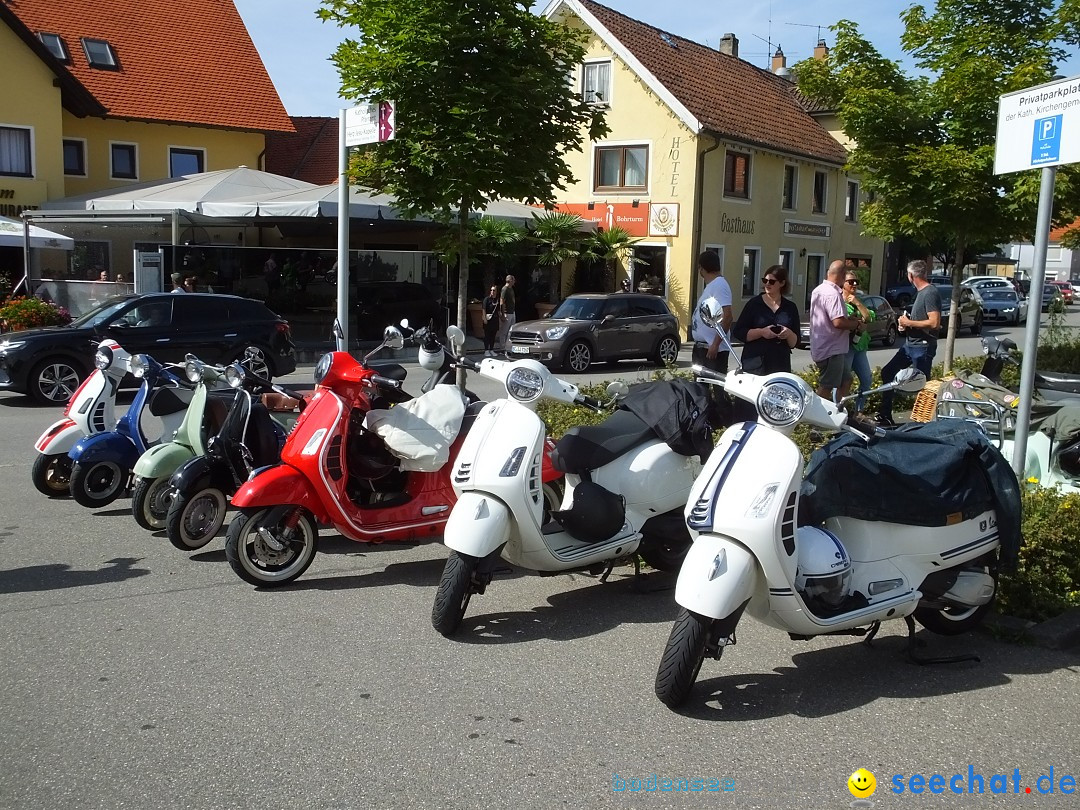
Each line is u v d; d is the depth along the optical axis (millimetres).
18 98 26688
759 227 32469
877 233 14023
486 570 5129
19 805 3518
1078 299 56125
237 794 3602
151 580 6172
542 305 28500
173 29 32438
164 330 14906
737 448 4422
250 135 31969
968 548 4812
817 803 3576
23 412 13430
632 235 30391
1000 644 5152
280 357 15977
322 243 29234
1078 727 4199
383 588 6066
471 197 9383
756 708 4367
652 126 29844
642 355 21984
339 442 6023
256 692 4500
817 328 10062
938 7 12945
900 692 4551
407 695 4473
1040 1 12312
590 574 5941
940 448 4820
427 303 23719
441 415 6238
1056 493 6180
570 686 4590
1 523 7516
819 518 4738
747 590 4227
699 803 3564
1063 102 5719
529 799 3582
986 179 12172
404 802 3553
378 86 8875
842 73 13258
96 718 4223
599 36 30234
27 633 5238
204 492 6633
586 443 5816
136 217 21266
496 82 8961
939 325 10773
